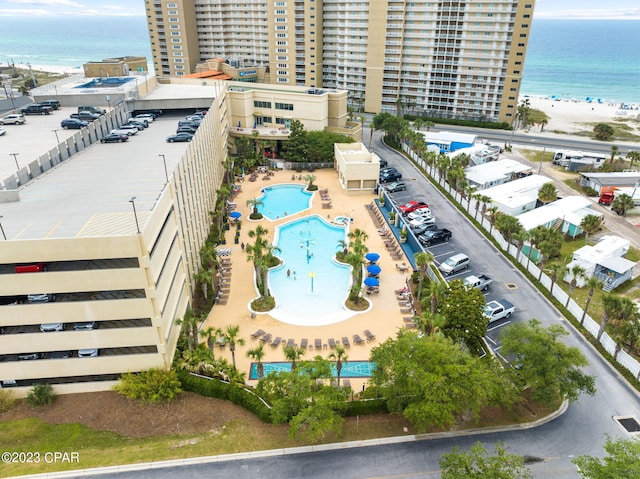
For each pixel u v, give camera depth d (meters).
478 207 76.00
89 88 91.75
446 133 119.50
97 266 36.78
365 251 57.16
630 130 147.50
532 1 126.00
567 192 90.88
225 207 80.25
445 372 35.38
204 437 37.00
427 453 35.97
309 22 148.62
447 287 48.28
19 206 42.88
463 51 139.62
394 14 142.12
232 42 174.00
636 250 67.88
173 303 45.03
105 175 51.72
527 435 37.66
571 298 53.31
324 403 34.66
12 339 37.53
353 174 86.69
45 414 38.69
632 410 40.09
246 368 44.38
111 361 39.69
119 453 35.53
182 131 69.69
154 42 175.12
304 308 54.34
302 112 106.31
